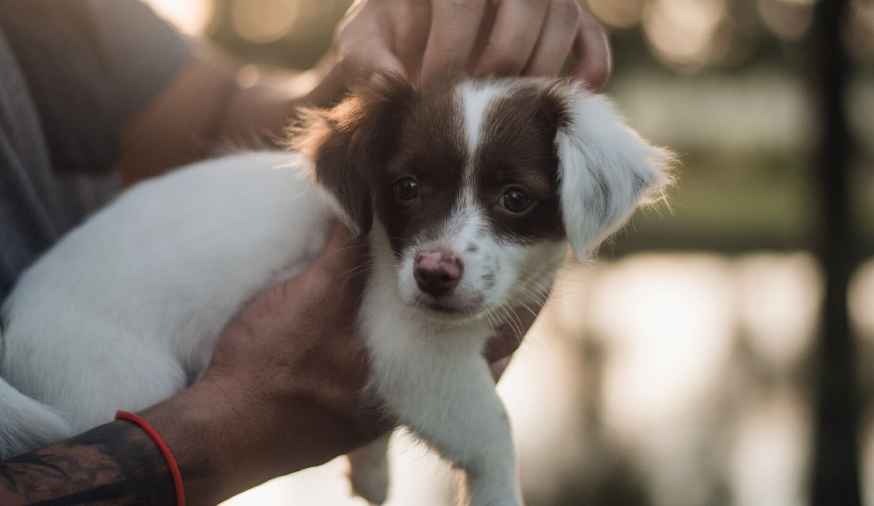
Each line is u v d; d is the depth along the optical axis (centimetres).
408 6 55
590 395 128
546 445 110
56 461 45
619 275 236
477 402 53
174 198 55
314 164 54
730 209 324
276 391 49
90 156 59
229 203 55
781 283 217
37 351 51
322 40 230
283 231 54
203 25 231
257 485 49
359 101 54
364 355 52
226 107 66
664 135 341
